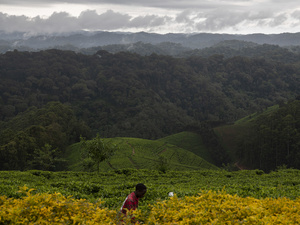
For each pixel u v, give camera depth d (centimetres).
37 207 646
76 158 8906
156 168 4284
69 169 7962
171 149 11056
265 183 2159
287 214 687
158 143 11344
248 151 11456
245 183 2225
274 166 10531
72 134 11825
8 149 7288
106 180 2427
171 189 1360
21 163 7756
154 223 638
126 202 749
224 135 13325
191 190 1426
